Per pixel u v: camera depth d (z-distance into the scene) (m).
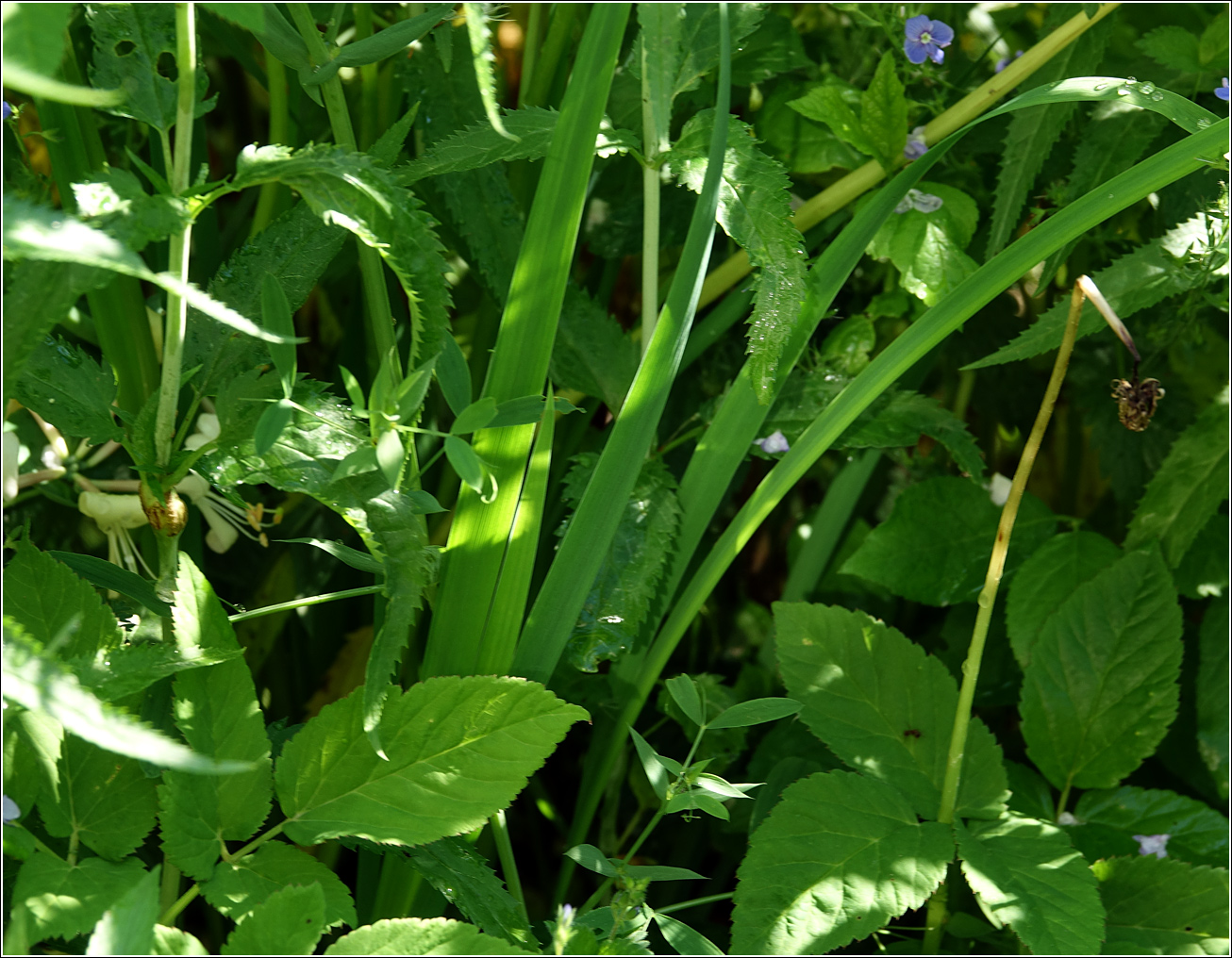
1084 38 0.72
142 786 0.64
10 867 0.64
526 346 0.65
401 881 0.67
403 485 0.64
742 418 0.69
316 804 0.64
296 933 0.61
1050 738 0.71
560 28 0.72
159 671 0.62
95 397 0.64
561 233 0.65
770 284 0.66
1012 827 0.68
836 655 0.70
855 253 0.68
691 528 0.69
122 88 0.62
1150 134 0.72
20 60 0.58
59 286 0.60
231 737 0.64
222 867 0.63
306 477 0.63
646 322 0.69
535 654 0.67
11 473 0.66
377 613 0.70
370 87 0.72
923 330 0.67
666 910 0.66
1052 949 0.65
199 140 0.71
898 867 0.66
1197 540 0.73
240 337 0.65
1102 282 0.71
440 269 0.62
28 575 0.64
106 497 0.68
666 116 0.66
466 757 0.64
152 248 0.72
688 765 0.66
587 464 0.70
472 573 0.66
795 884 0.66
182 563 0.64
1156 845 0.70
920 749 0.69
